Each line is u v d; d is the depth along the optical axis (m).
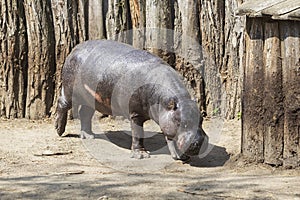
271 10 8.47
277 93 8.73
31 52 12.59
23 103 12.77
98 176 8.75
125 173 8.94
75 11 12.70
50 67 12.68
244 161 9.18
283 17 8.40
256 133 9.02
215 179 8.55
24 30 12.62
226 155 9.91
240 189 8.03
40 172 8.97
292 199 7.62
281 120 8.80
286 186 8.16
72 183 8.33
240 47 12.41
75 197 7.67
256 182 8.35
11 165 9.35
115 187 8.13
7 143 10.76
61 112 11.12
